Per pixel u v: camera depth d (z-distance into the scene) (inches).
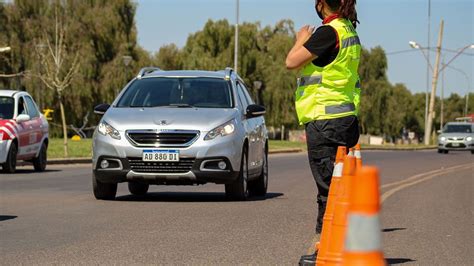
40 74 3646.7
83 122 3846.0
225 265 555.5
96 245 640.4
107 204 970.1
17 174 1595.7
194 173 995.3
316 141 556.1
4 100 1692.9
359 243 218.1
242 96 1144.2
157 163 994.7
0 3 3754.9
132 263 560.4
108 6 3971.5
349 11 550.3
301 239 683.4
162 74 1131.9
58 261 565.6
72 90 3713.1
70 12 3855.8
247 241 670.5
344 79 549.6
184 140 998.4
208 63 4724.4
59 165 1993.1
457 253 631.2
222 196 1122.0
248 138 1064.2
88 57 3782.0
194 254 601.0
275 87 4899.1
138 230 731.4
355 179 220.5
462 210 976.9
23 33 3750.0
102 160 1010.1
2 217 828.6
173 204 978.1
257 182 1138.7
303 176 1642.5
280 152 3265.3
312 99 553.3
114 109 1058.1
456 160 2714.1
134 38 4047.7
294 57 546.0
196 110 1045.2
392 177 1685.5
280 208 947.3
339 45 544.1
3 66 3710.6
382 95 6156.5
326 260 406.9
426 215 914.7
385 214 922.7
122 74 3863.2
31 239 673.0
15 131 1631.4
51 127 3917.3
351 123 554.6
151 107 1062.4
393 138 7278.5
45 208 918.4
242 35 4928.6
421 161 2603.3
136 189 1136.2
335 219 407.8
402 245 674.8
